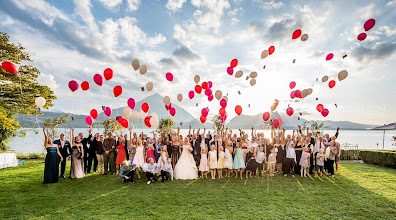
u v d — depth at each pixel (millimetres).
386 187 7000
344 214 4809
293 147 8734
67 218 4547
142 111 9734
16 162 11648
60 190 6586
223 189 6723
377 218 4605
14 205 5285
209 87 10930
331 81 9508
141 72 9344
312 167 9273
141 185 7215
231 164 8516
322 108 10016
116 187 6941
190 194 6199
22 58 13438
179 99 10586
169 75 9852
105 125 15359
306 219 4527
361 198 5879
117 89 9062
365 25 7266
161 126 20078
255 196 6031
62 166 8352
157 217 4602
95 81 8586
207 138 9992
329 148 8719
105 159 8875
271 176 8594
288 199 5789
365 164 12336
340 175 8883
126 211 4922
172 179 7984
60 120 15750
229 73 9984
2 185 7160
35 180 7891
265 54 9602
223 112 10078
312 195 6137
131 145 9281
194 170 8391
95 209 5051
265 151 8953
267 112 9273
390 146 34656
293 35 8977
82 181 7742
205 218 4555
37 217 4594
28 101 13312
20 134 19047
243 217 4617
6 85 12891
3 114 13094
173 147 9195
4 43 12648
